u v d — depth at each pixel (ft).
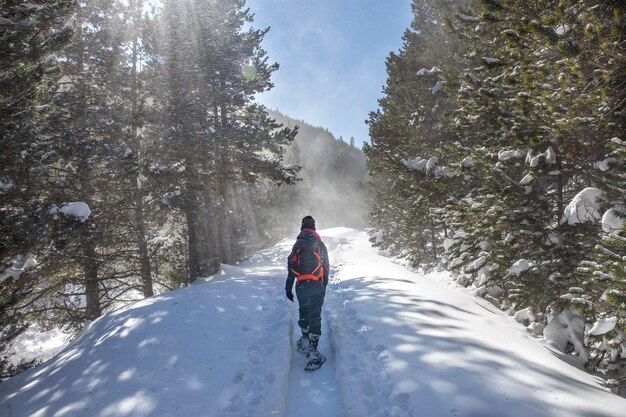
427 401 11.25
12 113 23.08
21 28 22.62
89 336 23.00
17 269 28.37
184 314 21.59
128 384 14.26
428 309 20.39
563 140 18.31
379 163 59.77
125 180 50.47
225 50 59.47
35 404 14.12
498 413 10.37
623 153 12.44
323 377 15.28
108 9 53.78
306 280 17.57
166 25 57.62
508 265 20.35
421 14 56.44
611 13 15.07
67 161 43.83
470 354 14.15
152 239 57.21
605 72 14.66
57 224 31.27
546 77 17.35
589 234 18.15
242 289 29.07
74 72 49.88
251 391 13.76
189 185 51.83
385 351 15.24
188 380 14.29
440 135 43.32
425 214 46.21
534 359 14.16
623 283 11.34
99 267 50.42
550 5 15.96
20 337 61.21
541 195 20.25
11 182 28.27
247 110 63.21
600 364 16.61
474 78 23.38
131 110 54.54
